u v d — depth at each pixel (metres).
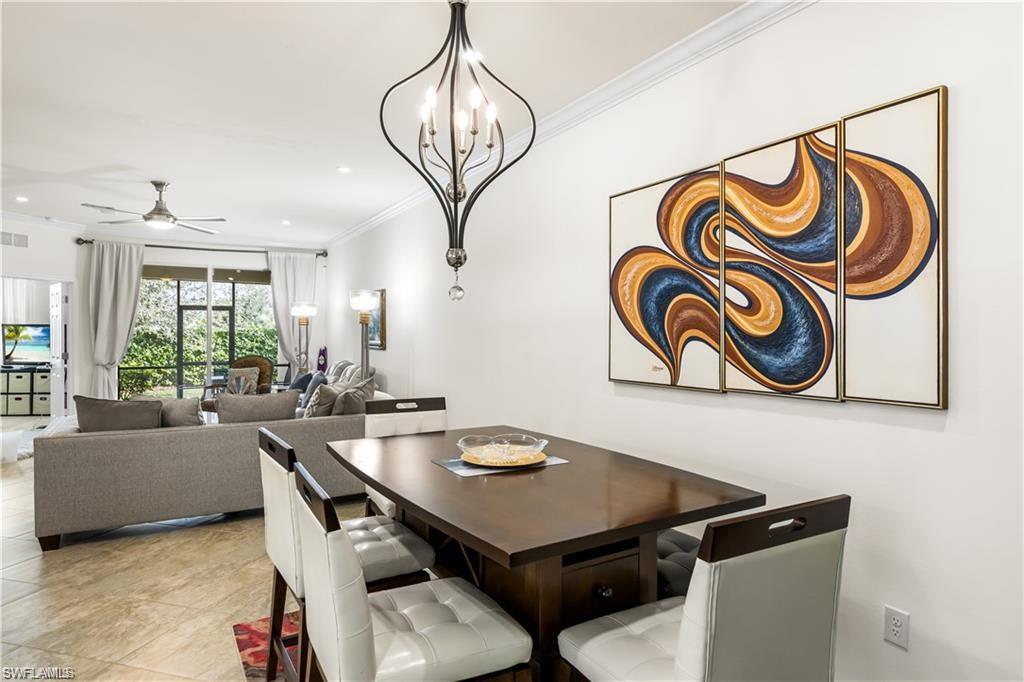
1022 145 1.58
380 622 1.52
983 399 1.66
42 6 2.28
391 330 6.14
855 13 1.97
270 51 2.66
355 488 4.28
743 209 2.33
